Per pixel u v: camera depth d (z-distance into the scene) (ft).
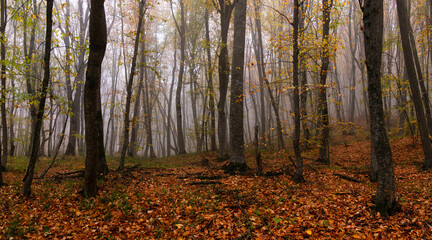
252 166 40.34
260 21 78.23
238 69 36.04
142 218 19.67
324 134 39.06
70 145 65.87
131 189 26.81
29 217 19.34
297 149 28.45
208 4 58.80
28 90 44.83
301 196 23.29
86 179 24.11
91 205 21.90
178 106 76.59
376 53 18.06
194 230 17.38
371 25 18.06
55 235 16.89
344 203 20.92
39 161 47.11
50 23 23.29
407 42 36.24
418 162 39.81
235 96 35.76
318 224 16.89
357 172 33.47
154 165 48.73
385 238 14.93
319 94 39.06
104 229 17.72
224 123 52.75
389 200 18.12
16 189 26.12
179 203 22.52
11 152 54.54
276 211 19.92
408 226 16.26
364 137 75.82
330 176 31.63
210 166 43.93
